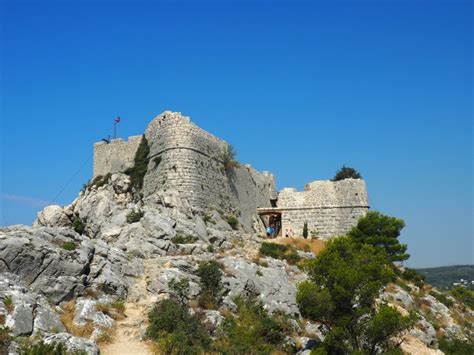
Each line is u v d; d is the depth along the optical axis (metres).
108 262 44.88
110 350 33.88
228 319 40.16
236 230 69.94
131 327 37.19
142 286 44.31
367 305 39.69
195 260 49.19
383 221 68.06
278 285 48.28
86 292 40.72
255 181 85.12
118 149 78.12
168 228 56.59
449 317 60.09
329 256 41.78
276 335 40.62
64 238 44.28
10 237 40.09
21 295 34.88
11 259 38.91
